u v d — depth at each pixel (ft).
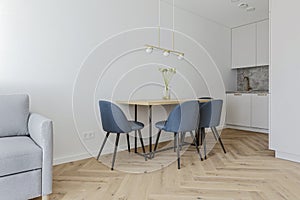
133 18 11.76
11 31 7.95
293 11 9.08
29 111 7.92
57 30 9.02
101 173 8.06
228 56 18.03
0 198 5.27
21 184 5.51
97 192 6.52
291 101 9.23
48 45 8.80
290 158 9.48
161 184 7.07
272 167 8.61
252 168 8.52
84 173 8.05
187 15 14.76
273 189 6.64
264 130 15.65
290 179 7.39
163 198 6.12
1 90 7.79
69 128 9.46
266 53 15.99
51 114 8.93
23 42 8.20
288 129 9.36
